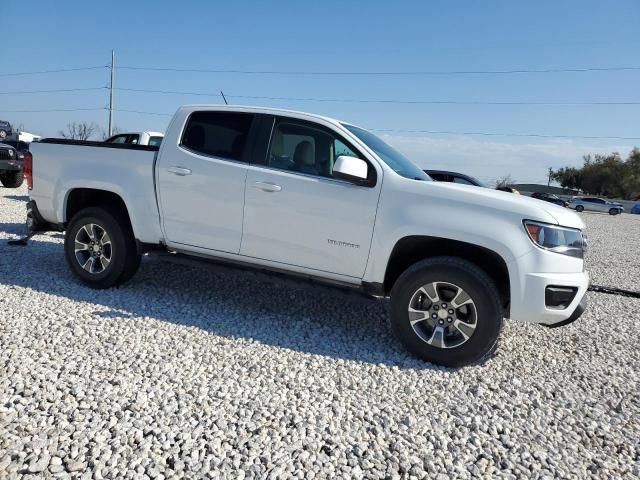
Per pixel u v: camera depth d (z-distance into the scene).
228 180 4.36
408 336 3.85
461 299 3.71
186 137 4.62
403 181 3.93
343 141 4.15
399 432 2.83
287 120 4.38
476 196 3.78
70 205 5.19
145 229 4.75
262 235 4.30
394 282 4.20
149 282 5.41
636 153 79.25
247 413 2.88
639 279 8.66
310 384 3.32
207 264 4.59
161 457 2.42
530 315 3.63
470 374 3.72
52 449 2.40
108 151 4.89
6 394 2.86
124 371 3.26
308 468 2.44
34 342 3.59
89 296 4.77
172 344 3.78
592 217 36.19
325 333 4.34
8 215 9.83
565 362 4.15
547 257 3.60
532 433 2.96
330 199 4.05
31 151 5.28
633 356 4.41
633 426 3.15
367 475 2.44
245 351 3.77
